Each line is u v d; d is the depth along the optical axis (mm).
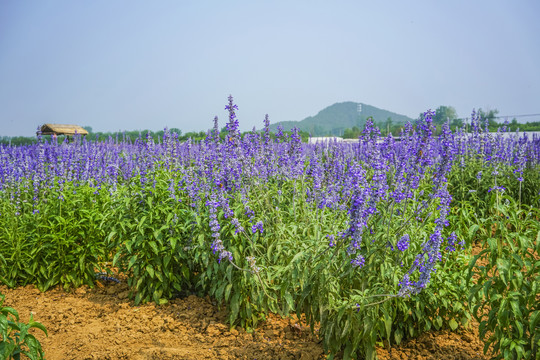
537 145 13320
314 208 6117
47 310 5984
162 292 6191
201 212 6020
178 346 4887
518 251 3965
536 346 3650
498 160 10898
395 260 4621
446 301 4641
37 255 6809
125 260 6410
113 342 4945
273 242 5160
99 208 7238
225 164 6473
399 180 5109
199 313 5816
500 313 3592
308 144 15242
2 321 3178
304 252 4602
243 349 4762
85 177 9227
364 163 8906
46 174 8938
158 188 6285
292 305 4766
